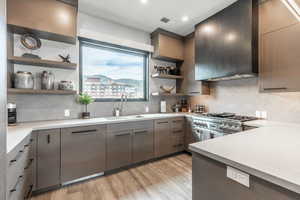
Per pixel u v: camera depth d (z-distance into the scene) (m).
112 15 2.67
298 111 2.00
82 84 2.65
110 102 2.87
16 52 2.05
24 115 2.11
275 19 1.87
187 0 2.26
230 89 2.84
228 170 0.75
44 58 2.25
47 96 2.28
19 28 1.87
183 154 3.14
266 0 1.96
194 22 2.90
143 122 2.61
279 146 0.92
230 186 0.75
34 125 1.82
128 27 3.08
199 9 2.48
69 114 2.45
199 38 2.87
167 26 3.07
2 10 0.74
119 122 2.35
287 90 1.76
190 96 3.75
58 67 2.35
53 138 1.83
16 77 1.89
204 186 0.89
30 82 1.96
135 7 2.43
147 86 3.40
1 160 0.73
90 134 2.09
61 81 2.27
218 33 2.50
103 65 2.90
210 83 3.21
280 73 1.82
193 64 3.30
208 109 3.27
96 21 2.71
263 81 1.99
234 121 2.20
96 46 2.81
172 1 2.28
